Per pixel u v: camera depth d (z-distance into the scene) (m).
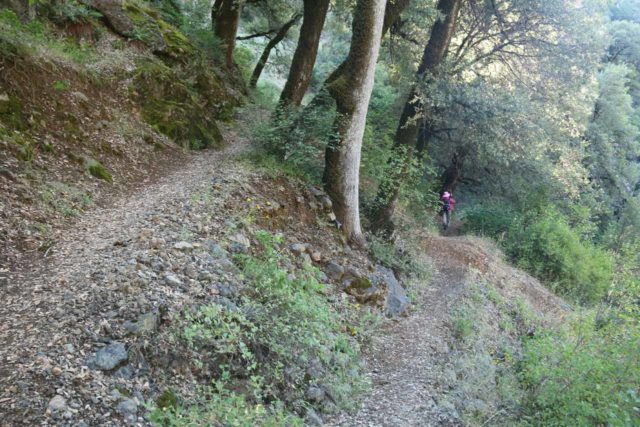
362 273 10.30
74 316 4.95
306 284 8.13
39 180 7.53
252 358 5.89
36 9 11.23
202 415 4.69
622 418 6.80
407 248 13.47
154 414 4.29
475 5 18.72
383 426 6.08
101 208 8.02
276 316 6.73
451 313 10.90
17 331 4.59
